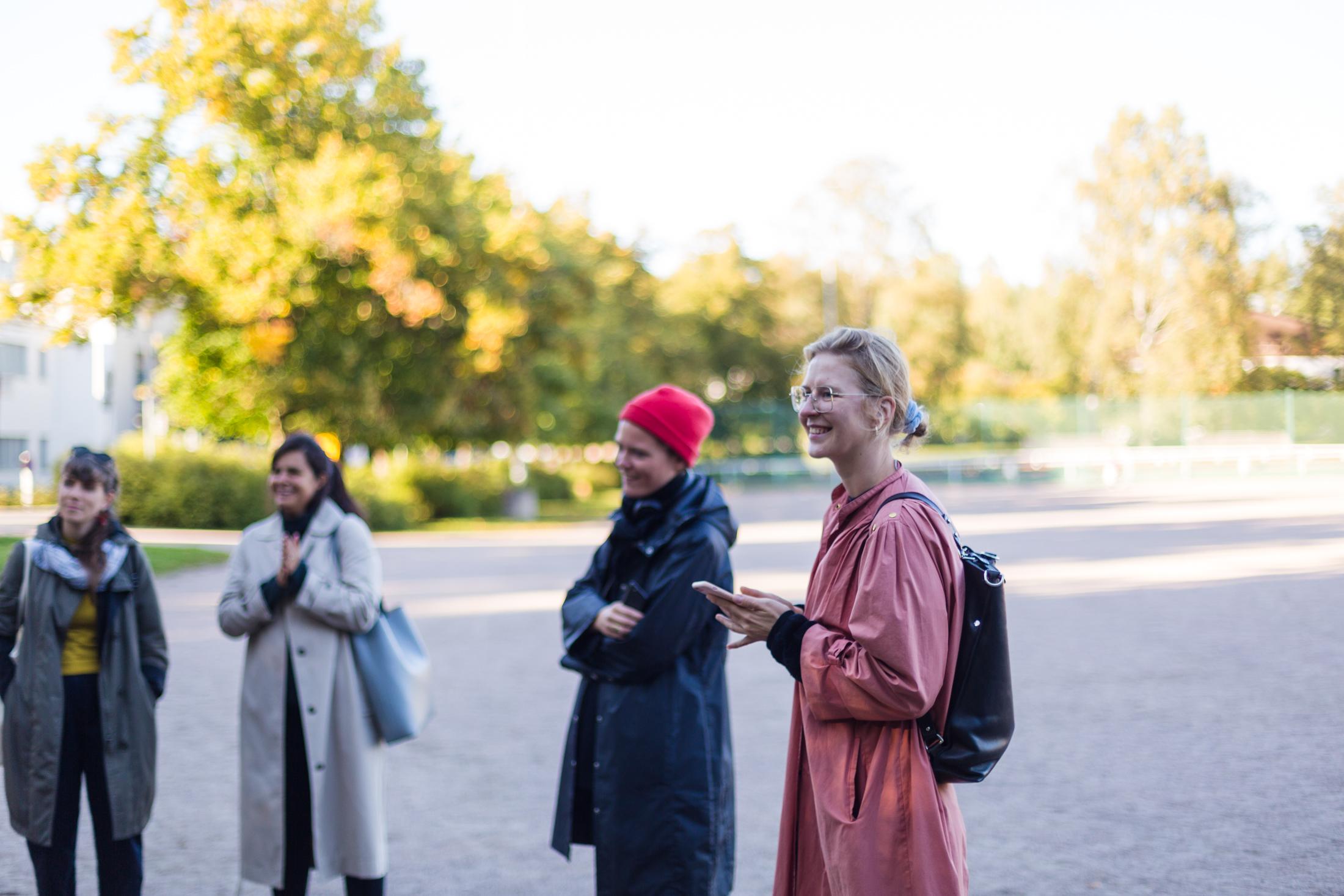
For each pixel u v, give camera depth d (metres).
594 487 49.62
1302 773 5.39
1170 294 23.45
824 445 2.62
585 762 3.64
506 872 4.75
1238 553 14.67
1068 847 4.72
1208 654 8.36
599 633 3.54
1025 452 43.66
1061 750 6.12
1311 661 7.80
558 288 31.39
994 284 62.38
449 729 7.27
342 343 28.14
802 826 2.70
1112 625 9.97
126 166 26.05
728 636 3.68
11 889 4.51
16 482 38.84
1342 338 13.05
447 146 29.66
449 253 28.36
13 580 3.91
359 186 25.98
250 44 26.33
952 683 2.49
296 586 3.95
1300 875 4.20
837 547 2.61
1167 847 4.63
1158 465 33.41
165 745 6.86
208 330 28.38
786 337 61.59
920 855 2.41
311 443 4.18
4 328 37.84
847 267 66.12
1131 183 30.02
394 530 27.92
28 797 3.81
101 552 3.94
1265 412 30.06
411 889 4.57
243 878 4.00
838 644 2.49
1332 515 19.45
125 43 25.77
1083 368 40.00
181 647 10.20
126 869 3.97
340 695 4.02
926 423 2.71
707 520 3.59
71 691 3.90
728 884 3.53
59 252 25.25
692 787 3.43
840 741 2.53
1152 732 6.34
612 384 44.00
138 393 37.38
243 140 27.16
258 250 25.55
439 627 11.45
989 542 18.30
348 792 3.99
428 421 30.22
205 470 26.17
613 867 3.44
